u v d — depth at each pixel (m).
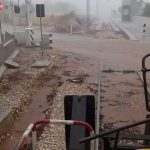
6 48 18.03
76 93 11.93
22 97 11.61
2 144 8.06
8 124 9.17
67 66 17.39
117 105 10.57
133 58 19.66
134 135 3.87
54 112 10.02
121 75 15.12
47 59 18.77
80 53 21.81
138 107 10.39
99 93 11.52
